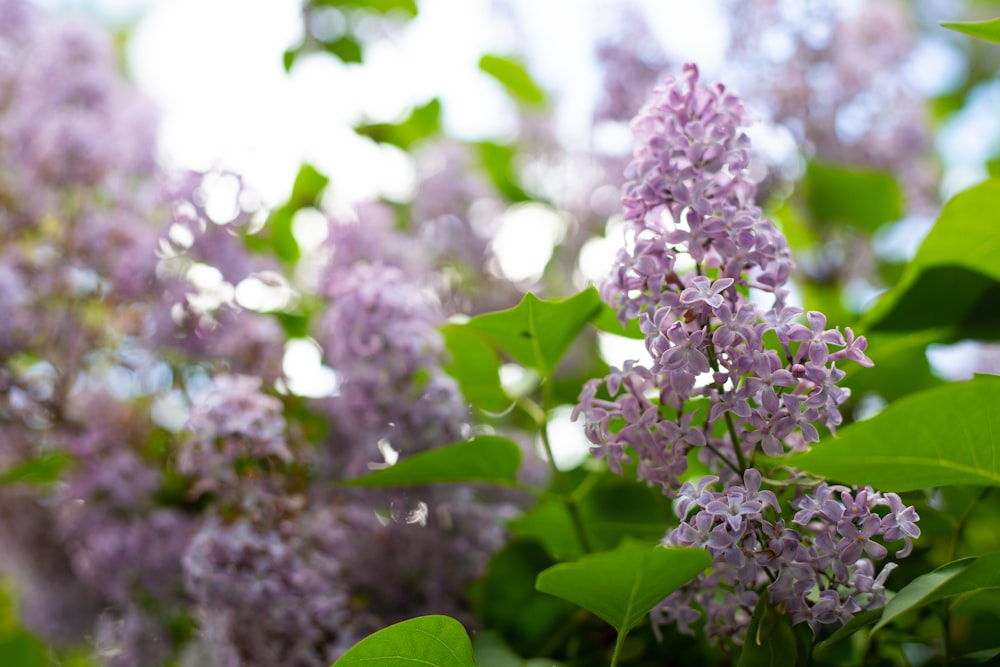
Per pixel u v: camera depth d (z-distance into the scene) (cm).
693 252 55
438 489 74
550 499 73
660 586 53
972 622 64
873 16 106
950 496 68
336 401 78
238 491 72
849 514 54
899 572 61
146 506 84
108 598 88
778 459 53
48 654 106
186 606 82
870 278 102
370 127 113
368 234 88
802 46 102
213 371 87
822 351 54
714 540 53
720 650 65
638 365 57
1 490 91
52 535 91
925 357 81
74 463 84
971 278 71
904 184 106
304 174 106
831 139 102
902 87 106
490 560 74
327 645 70
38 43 103
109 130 97
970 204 70
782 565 53
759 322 56
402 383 72
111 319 92
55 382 89
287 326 92
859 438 49
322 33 111
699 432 55
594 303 66
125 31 141
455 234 104
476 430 82
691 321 54
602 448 57
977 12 160
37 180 94
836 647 62
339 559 74
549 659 71
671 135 57
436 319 76
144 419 92
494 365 76
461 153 109
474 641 70
